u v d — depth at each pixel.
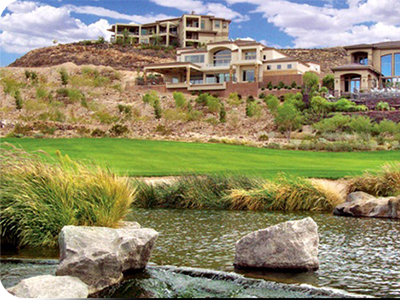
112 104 65.75
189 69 67.44
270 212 13.58
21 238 8.76
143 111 62.09
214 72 69.06
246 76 66.50
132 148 29.50
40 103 60.75
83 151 27.12
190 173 16.92
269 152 30.69
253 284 6.22
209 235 9.65
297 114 49.81
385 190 15.16
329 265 7.17
